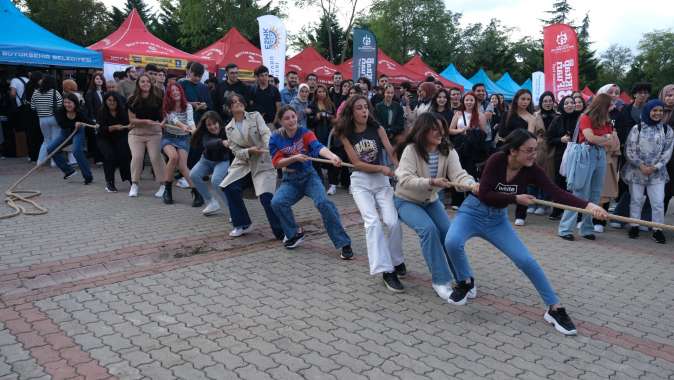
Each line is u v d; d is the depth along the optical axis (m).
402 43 44.06
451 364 3.41
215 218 7.07
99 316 3.99
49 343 3.55
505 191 3.96
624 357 3.59
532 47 56.00
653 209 6.75
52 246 5.64
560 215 7.92
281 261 5.39
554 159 7.66
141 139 8.09
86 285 4.61
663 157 6.65
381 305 4.33
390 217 4.69
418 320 4.07
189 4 34.00
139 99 7.79
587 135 6.28
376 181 4.85
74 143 8.86
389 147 4.86
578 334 3.93
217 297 4.41
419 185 4.26
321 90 9.08
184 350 3.49
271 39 11.52
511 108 7.63
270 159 6.07
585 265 5.62
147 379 3.13
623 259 5.88
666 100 7.01
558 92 10.26
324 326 3.91
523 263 3.97
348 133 4.75
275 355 3.45
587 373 3.36
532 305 4.45
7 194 7.70
